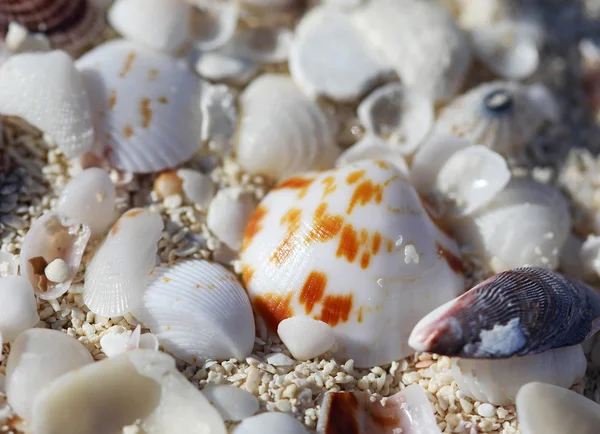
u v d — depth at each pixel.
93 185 0.13
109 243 0.13
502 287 0.13
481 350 0.12
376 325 0.13
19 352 0.12
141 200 0.14
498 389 0.13
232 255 0.14
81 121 0.14
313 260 0.13
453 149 0.14
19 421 0.12
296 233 0.13
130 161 0.14
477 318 0.12
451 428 0.13
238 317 0.13
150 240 0.13
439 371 0.13
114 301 0.13
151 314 0.13
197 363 0.13
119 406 0.12
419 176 0.14
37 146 0.14
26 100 0.14
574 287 0.13
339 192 0.13
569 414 0.12
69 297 0.13
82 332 0.13
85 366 0.12
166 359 0.12
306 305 0.13
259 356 0.13
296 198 0.14
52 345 0.12
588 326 0.13
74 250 0.13
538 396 0.12
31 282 0.13
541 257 0.14
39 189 0.14
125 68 0.14
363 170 0.13
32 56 0.14
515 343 0.12
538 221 0.14
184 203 0.14
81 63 0.14
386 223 0.13
